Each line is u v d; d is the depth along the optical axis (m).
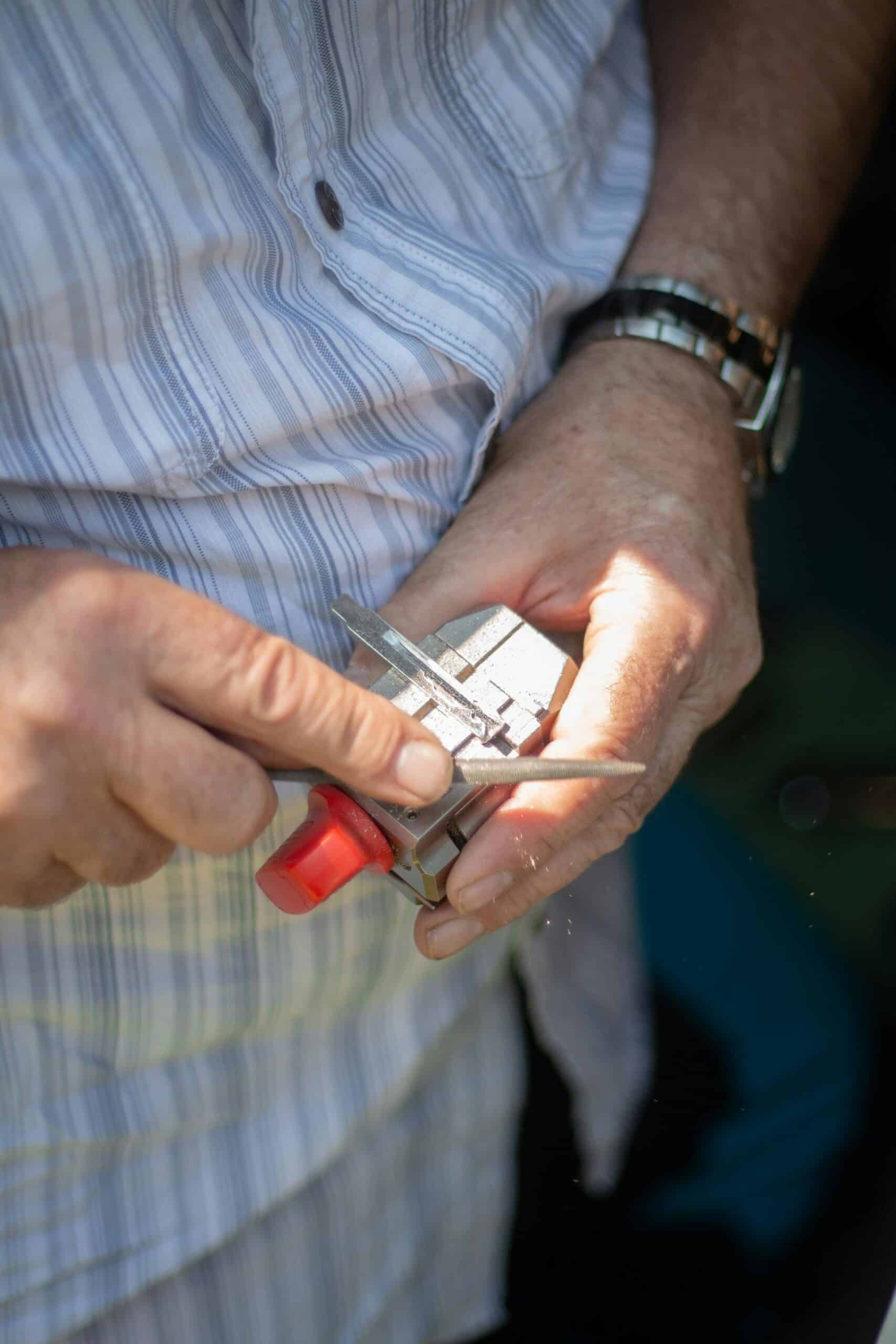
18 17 0.54
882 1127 0.78
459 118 0.63
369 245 0.60
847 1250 0.77
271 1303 0.69
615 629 0.60
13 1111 0.62
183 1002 0.64
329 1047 0.68
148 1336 0.67
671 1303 0.78
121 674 0.53
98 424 0.56
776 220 0.71
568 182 0.66
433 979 0.69
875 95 0.75
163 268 0.56
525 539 0.62
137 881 0.56
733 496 0.66
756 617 0.65
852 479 0.94
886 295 1.02
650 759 0.61
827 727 0.82
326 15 0.58
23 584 0.54
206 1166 0.66
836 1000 0.79
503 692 0.58
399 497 0.61
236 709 0.53
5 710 0.53
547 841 0.57
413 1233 0.74
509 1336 0.79
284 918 0.64
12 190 0.54
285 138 0.58
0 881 0.55
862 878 0.79
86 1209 0.64
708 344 0.67
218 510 0.58
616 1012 0.79
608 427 0.65
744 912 0.81
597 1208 0.79
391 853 0.56
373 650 0.58
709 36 0.73
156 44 0.56
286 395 0.58
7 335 0.55
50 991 0.62
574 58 0.65
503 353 0.61
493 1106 0.75
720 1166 0.79
